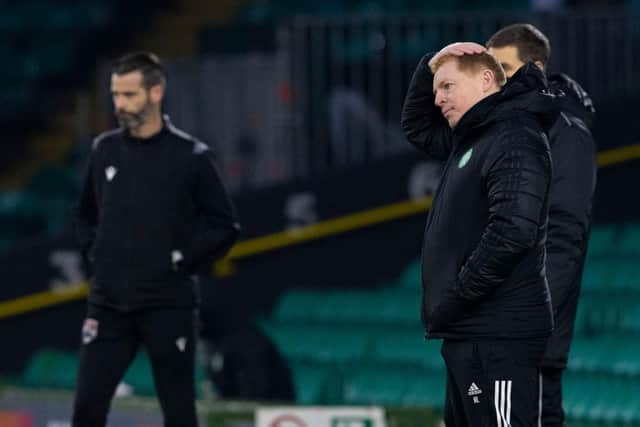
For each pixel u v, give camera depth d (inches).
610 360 1085.8
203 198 833.5
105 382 826.8
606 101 1273.4
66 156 2250.2
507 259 595.2
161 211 820.0
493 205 601.9
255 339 1196.5
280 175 1330.0
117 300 819.4
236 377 1179.9
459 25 1295.5
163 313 821.9
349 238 1346.0
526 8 1955.0
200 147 834.2
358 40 1327.5
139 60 813.9
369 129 1321.4
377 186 1331.2
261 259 1360.7
